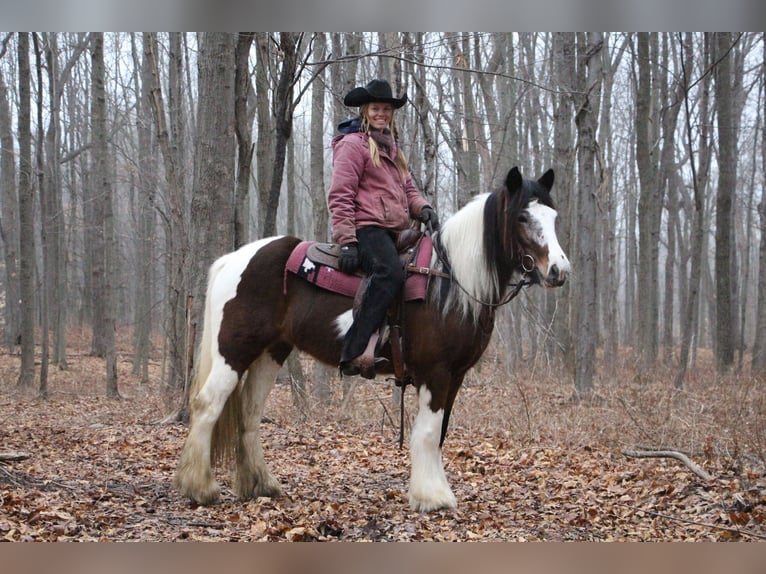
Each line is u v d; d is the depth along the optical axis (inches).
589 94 453.7
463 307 187.6
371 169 197.5
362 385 487.5
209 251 341.4
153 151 692.7
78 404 513.0
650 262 711.7
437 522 183.5
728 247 628.7
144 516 180.7
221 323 204.4
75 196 930.7
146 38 413.1
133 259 1226.6
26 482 201.9
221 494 211.5
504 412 371.2
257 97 463.8
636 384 535.2
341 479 238.1
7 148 812.6
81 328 1101.1
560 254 175.3
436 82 454.9
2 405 490.3
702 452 275.4
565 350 575.8
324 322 197.0
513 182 184.1
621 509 202.5
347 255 193.6
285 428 356.2
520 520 190.5
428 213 205.0
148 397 547.2
